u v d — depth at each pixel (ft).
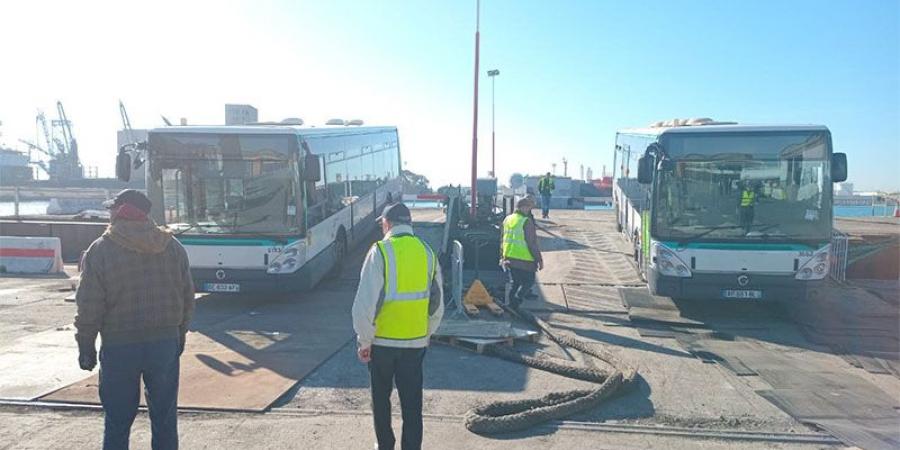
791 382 22.85
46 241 49.39
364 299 14.21
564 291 39.19
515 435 17.87
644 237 38.68
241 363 24.43
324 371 23.68
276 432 17.85
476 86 59.11
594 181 162.61
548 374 23.41
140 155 35.19
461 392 21.43
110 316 13.51
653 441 17.58
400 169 74.49
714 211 31.94
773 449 17.16
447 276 42.70
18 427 17.97
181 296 14.58
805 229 31.35
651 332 30.25
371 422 18.66
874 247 43.39
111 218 14.01
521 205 32.42
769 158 31.73
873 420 19.12
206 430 17.95
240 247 33.81
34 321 31.89
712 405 20.49
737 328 31.27
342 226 44.83
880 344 28.30
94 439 17.17
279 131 34.24
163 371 14.10
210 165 34.12
